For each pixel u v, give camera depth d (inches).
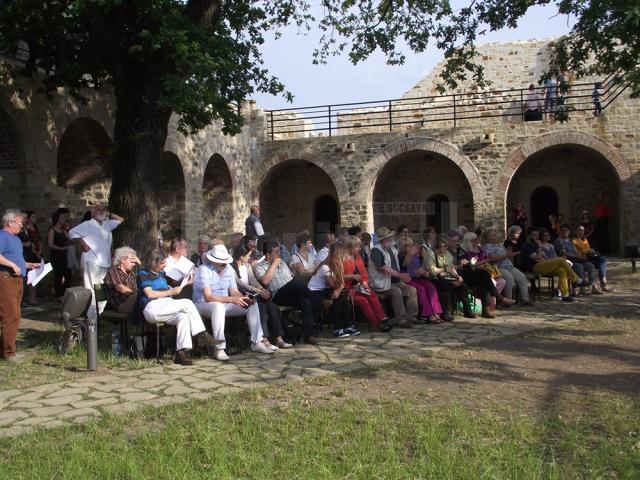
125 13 334.0
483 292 373.4
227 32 374.6
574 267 464.8
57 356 264.4
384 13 482.0
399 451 154.1
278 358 262.8
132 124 351.3
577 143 687.7
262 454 151.7
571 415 182.1
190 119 376.8
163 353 273.4
